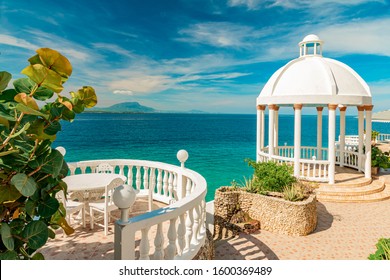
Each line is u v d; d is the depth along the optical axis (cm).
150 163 953
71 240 648
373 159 1734
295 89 1451
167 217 450
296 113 1438
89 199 793
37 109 301
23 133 329
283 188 1069
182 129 9412
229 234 973
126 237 397
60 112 358
